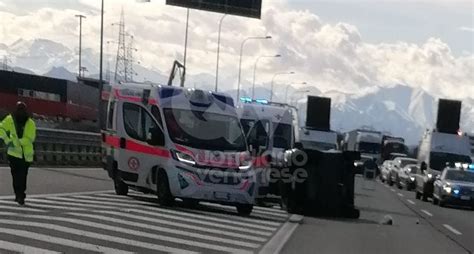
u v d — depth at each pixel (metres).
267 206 21.17
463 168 28.09
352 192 19.27
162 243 10.73
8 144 13.54
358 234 14.95
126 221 12.77
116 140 18.14
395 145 66.44
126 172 17.52
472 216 23.05
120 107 18.14
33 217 11.98
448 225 18.78
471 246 14.04
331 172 19.03
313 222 17.03
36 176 21.66
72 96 59.56
